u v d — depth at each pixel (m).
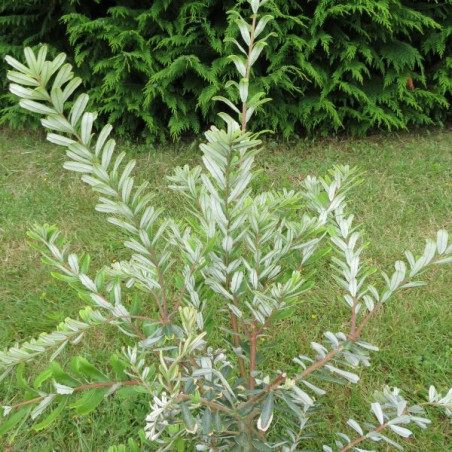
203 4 4.42
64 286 3.20
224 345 2.71
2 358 1.43
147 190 4.19
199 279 1.79
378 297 1.58
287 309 1.55
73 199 4.09
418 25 4.66
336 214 1.86
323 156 4.75
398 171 4.38
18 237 3.65
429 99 4.95
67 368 2.65
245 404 1.51
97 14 5.11
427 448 2.25
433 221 3.80
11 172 4.46
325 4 4.39
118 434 2.33
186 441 1.94
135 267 1.61
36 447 2.29
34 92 1.13
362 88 5.01
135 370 1.43
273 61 4.61
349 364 1.61
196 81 4.82
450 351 2.69
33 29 5.07
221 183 1.34
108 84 4.69
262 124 5.09
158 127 4.90
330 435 2.30
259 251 1.57
